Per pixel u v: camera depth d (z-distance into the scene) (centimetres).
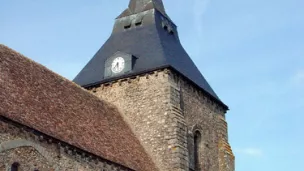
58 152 1802
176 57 2867
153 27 3005
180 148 2436
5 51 2084
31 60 2234
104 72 2819
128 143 2366
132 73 2692
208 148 2811
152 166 2373
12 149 1625
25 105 1828
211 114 2941
